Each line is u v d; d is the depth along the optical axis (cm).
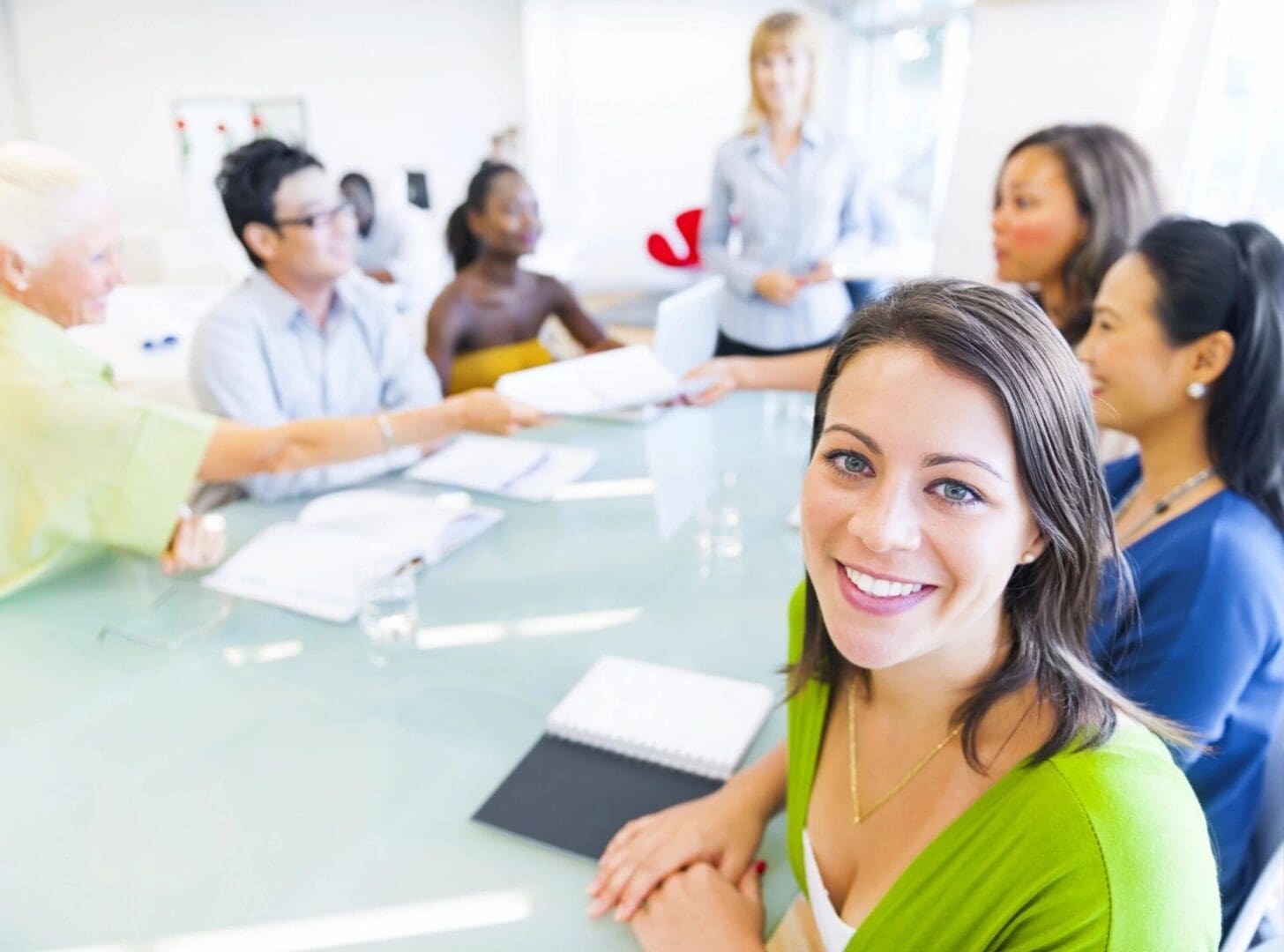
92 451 134
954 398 55
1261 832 94
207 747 100
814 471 62
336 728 103
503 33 630
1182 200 239
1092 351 108
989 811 63
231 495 187
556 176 678
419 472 181
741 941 74
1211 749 88
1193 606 92
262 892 80
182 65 592
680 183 691
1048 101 245
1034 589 64
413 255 432
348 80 619
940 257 276
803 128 290
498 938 75
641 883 79
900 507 57
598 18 640
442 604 131
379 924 77
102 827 88
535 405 159
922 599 60
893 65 587
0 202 124
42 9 567
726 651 117
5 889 81
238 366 182
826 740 81
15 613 129
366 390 204
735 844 84
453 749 99
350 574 137
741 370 199
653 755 96
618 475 179
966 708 67
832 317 297
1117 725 63
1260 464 98
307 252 180
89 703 108
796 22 276
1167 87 231
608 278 713
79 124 593
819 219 293
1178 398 104
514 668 114
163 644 120
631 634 122
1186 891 56
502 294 244
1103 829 57
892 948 66
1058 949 58
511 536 153
